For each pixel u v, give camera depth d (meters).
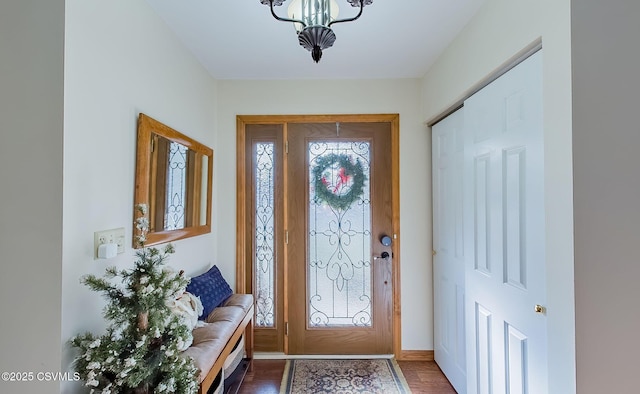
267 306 2.57
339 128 2.57
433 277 2.49
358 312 2.56
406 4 1.58
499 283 1.50
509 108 1.44
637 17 1.04
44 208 1.04
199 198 2.19
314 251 2.57
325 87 2.54
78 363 1.00
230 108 2.55
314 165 2.58
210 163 2.40
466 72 1.76
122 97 1.35
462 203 2.00
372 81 2.53
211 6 1.59
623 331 1.04
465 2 1.56
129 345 1.03
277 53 2.10
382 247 2.56
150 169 1.53
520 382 1.35
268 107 2.54
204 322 1.84
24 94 1.05
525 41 1.26
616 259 1.04
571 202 1.05
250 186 2.58
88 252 1.15
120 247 1.32
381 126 2.57
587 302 1.04
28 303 1.05
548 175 1.15
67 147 1.06
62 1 1.04
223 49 2.04
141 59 1.49
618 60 1.04
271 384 2.15
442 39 1.93
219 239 2.54
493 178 1.56
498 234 1.51
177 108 1.88
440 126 2.34
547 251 1.16
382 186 2.57
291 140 2.57
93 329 1.17
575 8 1.04
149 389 1.08
